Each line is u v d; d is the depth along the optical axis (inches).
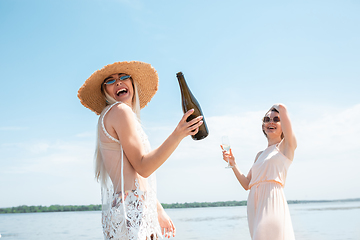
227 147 146.4
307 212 1034.7
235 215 1099.3
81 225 807.1
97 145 60.1
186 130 49.6
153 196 57.1
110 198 54.4
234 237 417.1
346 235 387.5
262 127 152.9
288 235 119.7
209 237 422.9
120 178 54.0
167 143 50.3
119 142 55.7
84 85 67.2
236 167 148.6
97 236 496.4
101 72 65.8
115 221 51.7
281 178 127.0
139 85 74.9
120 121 54.9
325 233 416.5
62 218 1350.9
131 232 50.5
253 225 126.4
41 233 595.5
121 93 67.6
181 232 506.0
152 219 54.9
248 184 146.4
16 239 496.7
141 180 55.7
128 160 55.2
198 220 844.6
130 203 52.4
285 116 132.3
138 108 70.2
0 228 799.1
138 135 54.8
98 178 59.6
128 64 67.4
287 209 124.4
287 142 131.5
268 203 123.1
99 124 58.9
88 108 73.1
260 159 134.5
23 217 1656.0
